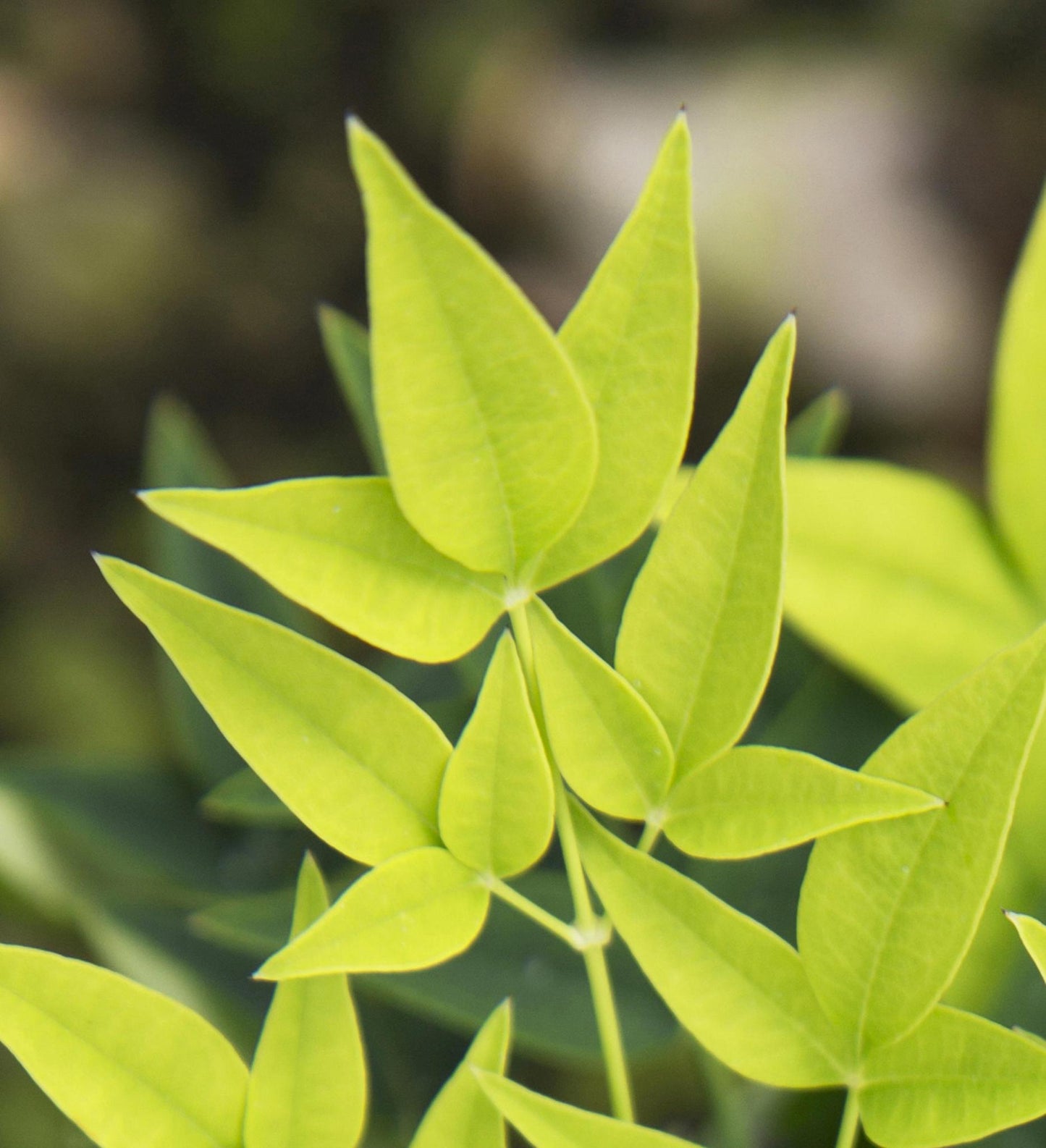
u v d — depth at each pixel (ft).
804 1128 1.74
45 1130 3.14
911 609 1.67
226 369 6.33
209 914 1.69
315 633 2.69
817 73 5.53
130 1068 1.48
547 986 1.72
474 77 6.15
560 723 1.48
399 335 1.42
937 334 5.19
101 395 6.28
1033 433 1.68
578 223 5.88
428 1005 1.70
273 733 1.46
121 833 1.82
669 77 5.84
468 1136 1.47
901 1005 1.46
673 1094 2.06
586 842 1.49
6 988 1.46
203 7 6.68
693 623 1.47
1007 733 1.44
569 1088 2.04
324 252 6.50
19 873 1.80
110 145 6.60
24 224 6.32
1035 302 1.67
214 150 6.68
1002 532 1.68
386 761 1.47
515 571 1.47
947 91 5.44
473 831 1.47
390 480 1.44
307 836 1.84
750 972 1.48
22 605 5.85
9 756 1.83
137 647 5.71
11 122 6.48
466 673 1.71
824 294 5.23
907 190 5.34
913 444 5.20
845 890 1.47
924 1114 1.46
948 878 1.45
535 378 1.44
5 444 6.18
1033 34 5.46
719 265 5.28
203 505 1.44
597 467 1.46
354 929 1.45
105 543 6.10
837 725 1.69
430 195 6.20
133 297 6.31
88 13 6.72
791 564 1.67
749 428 1.45
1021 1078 1.45
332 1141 1.49
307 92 6.58
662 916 1.48
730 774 1.47
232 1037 1.76
